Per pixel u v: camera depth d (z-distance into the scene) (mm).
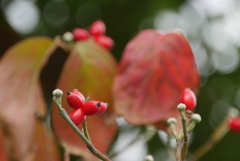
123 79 549
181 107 440
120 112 543
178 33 548
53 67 824
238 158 980
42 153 561
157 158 896
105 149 556
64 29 997
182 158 446
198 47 1027
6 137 554
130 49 553
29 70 563
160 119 542
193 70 547
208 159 987
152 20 989
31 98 560
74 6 995
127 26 992
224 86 1015
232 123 579
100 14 998
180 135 475
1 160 552
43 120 562
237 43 1054
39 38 565
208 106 1000
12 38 898
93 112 433
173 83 546
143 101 545
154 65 547
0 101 555
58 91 422
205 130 986
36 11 1011
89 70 557
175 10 995
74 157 787
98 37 598
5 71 559
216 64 1029
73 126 425
